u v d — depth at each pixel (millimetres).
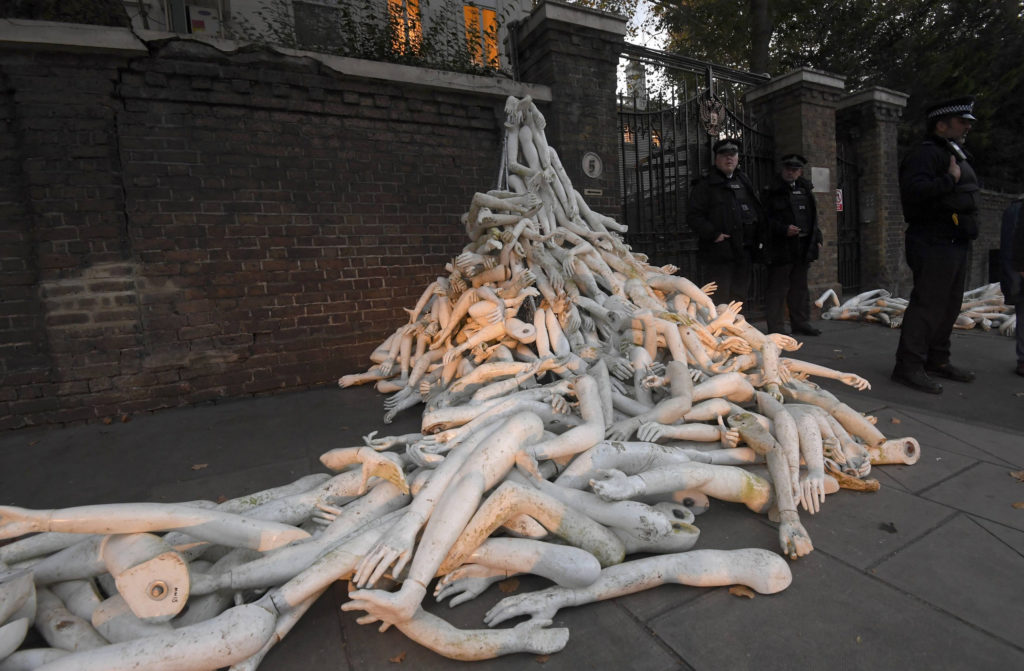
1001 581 1735
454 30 6645
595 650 1506
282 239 4816
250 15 7699
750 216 5914
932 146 3945
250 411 4262
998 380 4312
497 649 1469
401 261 5395
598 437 2246
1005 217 4434
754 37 12773
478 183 5766
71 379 4051
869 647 1467
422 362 4125
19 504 2656
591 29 6043
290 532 1700
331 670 1477
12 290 3920
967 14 15477
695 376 2820
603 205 6301
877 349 5609
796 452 2254
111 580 1679
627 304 3607
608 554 1771
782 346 3137
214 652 1271
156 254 4324
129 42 4020
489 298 3684
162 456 3295
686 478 2000
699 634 1548
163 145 4316
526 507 1788
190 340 4477
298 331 4918
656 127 7297
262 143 4699
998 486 2422
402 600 1440
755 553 1757
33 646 1497
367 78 5016
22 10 4148
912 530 2068
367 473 1904
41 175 3898
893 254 9875
